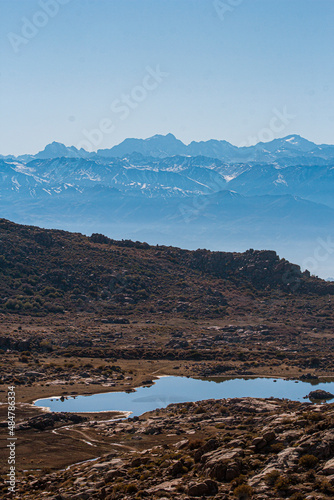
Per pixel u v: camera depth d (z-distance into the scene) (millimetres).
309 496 43469
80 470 68562
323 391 125188
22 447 82938
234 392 131000
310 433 55000
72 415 100875
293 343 196875
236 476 49844
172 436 84125
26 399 117688
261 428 67000
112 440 85812
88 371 147875
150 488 51844
